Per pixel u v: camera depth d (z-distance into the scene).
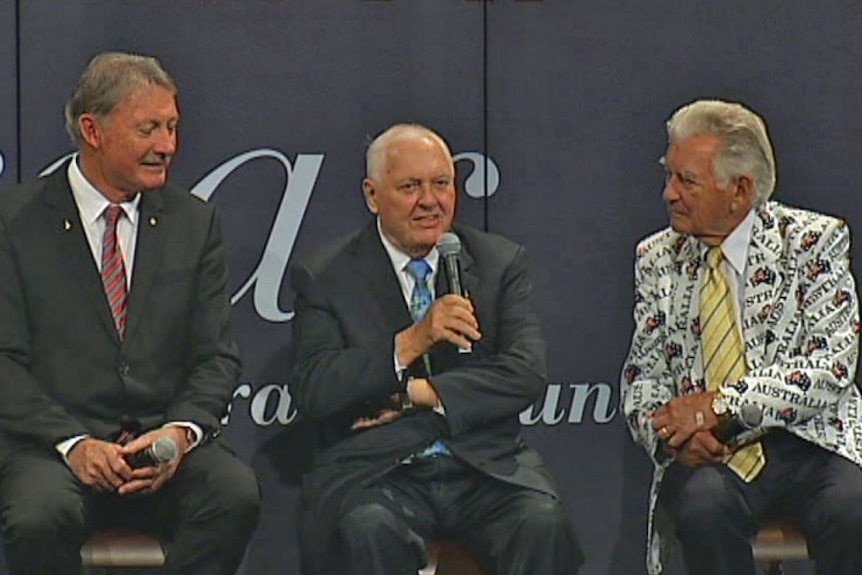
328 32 12.99
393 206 11.82
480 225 13.10
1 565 12.17
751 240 11.99
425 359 11.94
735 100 13.17
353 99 13.02
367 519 11.34
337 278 11.98
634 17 13.10
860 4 13.20
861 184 13.24
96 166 11.80
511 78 13.07
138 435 11.75
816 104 13.20
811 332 11.77
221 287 12.06
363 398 11.64
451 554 11.77
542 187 13.12
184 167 12.96
